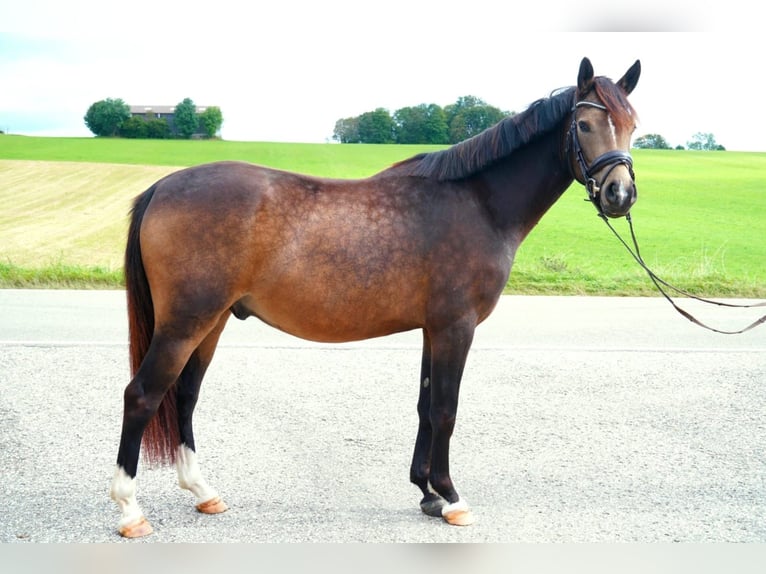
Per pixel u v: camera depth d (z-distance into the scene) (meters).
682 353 7.90
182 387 3.98
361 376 6.81
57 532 3.74
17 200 24.39
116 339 7.89
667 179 33.47
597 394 6.42
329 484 4.46
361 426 5.51
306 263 3.66
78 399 5.90
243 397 6.12
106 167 31.67
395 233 3.78
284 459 4.83
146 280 3.71
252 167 3.82
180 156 36.62
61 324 8.59
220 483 4.42
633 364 7.41
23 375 6.49
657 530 3.96
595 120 3.81
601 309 10.54
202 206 3.56
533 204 4.10
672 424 5.70
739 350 8.05
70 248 16.95
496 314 10.02
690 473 4.75
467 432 5.43
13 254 15.90
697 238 21.08
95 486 4.31
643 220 24.12
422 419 4.14
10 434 5.11
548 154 4.07
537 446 5.18
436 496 4.07
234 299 3.66
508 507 4.20
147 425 3.76
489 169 4.03
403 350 7.83
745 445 5.27
